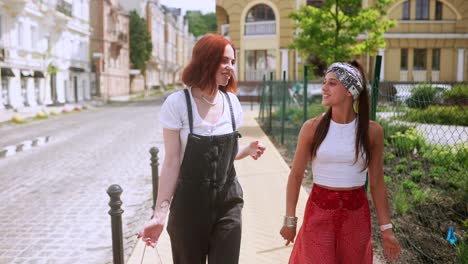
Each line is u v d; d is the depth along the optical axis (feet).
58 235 21.29
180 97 9.81
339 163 10.03
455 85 24.53
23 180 33.47
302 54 63.00
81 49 148.05
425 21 107.96
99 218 23.88
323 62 64.13
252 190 26.73
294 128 37.14
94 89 157.38
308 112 44.75
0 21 94.43
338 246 10.12
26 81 106.83
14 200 27.66
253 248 17.46
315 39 59.52
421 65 109.60
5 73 94.12
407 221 18.99
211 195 9.75
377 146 10.29
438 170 24.41
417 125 30.96
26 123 79.51
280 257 16.60
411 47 108.88
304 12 62.08
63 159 42.42
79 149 48.60
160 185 9.74
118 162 40.52
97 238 20.88
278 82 52.39
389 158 29.94
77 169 37.47
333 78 9.93
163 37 289.74
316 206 10.25
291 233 10.70
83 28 146.00
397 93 26.09
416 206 20.38
